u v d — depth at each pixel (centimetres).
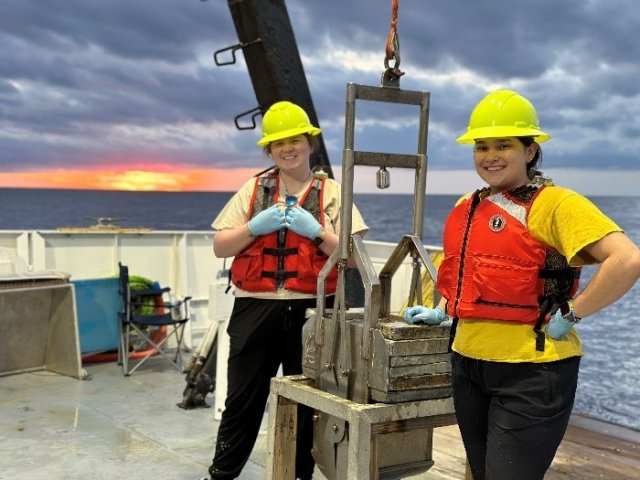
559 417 220
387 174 273
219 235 330
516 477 221
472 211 233
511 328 222
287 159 323
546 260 220
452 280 234
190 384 541
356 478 249
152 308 723
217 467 346
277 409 295
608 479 375
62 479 396
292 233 326
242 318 335
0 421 500
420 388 257
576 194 217
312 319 290
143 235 778
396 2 264
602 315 1430
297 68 499
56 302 644
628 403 764
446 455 408
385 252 696
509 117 223
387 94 269
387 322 267
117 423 500
